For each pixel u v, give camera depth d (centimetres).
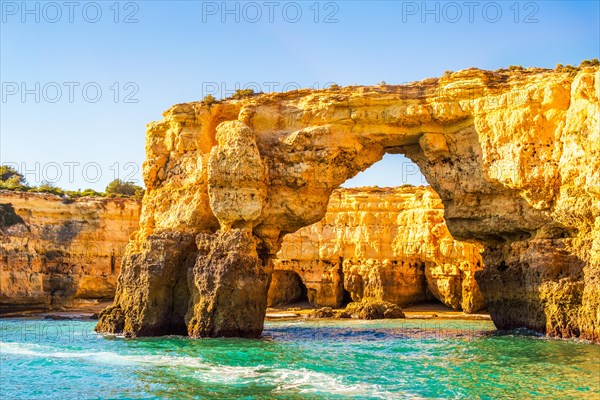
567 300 3616
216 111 4553
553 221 3866
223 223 4138
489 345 3516
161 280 4134
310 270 7806
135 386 2600
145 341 3859
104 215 7544
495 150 4062
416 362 3053
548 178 3819
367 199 7625
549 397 2308
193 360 3153
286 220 4366
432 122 4275
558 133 3819
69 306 7106
